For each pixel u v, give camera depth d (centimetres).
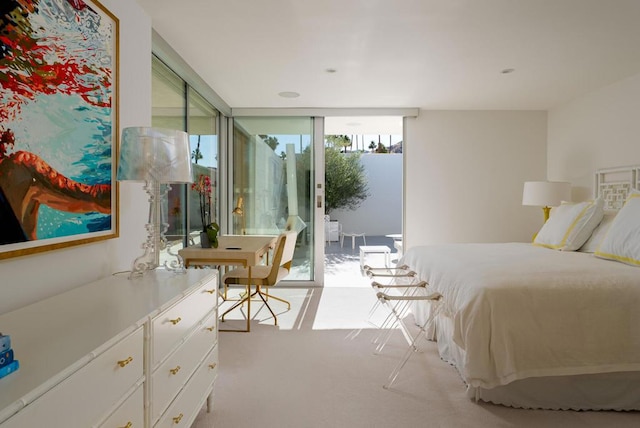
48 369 89
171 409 150
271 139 502
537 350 202
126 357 118
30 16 133
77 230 161
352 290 488
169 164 177
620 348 204
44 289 149
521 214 497
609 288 210
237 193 506
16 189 129
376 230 1131
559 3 229
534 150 496
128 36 209
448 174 496
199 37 275
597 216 325
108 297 150
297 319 368
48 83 143
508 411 207
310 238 507
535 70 347
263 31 266
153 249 218
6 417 73
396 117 500
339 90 410
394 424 194
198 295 179
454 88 402
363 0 226
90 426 100
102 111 178
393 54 309
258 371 254
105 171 181
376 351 288
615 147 384
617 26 260
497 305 204
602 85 393
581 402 210
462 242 496
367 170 1126
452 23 255
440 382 239
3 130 123
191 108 370
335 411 205
